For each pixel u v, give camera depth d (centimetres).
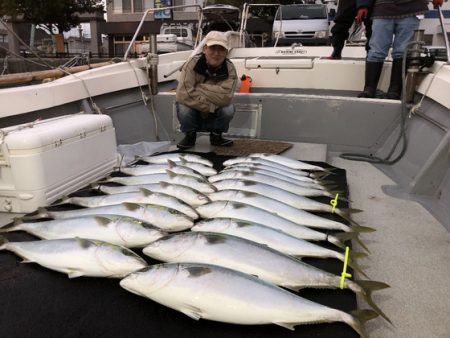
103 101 427
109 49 3123
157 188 286
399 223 271
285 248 216
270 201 265
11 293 183
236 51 686
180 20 2938
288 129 446
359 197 315
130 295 183
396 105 404
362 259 225
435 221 274
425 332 169
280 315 160
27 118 332
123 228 221
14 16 2452
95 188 290
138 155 399
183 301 164
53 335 160
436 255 230
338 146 433
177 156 366
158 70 502
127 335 160
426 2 395
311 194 299
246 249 194
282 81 550
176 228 239
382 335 167
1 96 303
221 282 165
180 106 400
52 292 185
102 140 321
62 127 277
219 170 353
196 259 194
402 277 208
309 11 1263
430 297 192
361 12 431
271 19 1923
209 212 252
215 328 164
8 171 253
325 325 165
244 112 454
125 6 3238
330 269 206
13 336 159
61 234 226
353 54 661
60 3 2556
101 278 195
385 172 374
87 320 167
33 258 204
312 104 431
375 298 191
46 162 258
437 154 313
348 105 419
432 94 364
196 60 387
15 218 242
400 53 409
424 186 320
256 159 360
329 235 231
